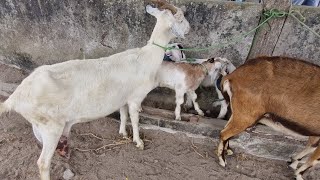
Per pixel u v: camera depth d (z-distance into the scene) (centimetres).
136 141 129
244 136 129
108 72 106
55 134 102
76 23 136
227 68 134
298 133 113
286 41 127
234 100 112
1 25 144
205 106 152
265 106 109
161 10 111
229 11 123
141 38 136
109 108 111
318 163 121
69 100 100
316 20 120
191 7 124
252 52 132
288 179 125
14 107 96
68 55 148
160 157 128
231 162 130
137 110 122
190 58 143
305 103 104
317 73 103
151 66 115
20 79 152
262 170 127
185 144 135
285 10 117
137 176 119
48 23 138
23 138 127
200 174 123
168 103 152
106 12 130
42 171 104
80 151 126
